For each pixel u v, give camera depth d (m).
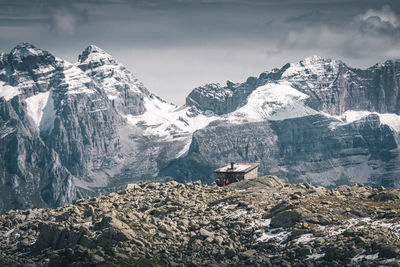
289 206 132.38
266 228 127.19
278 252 115.88
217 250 120.06
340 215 126.94
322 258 109.12
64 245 128.00
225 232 127.31
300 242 116.50
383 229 113.94
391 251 102.88
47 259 123.12
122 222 130.88
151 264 115.62
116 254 118.44
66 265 119.81
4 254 130.00
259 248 119.38
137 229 129.88
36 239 137.12
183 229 131.12
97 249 121.19
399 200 137.50
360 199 141.88
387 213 122.81
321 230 119.19
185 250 122.19
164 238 127.75
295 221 125.12
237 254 118.44
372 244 107.50
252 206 139.88
